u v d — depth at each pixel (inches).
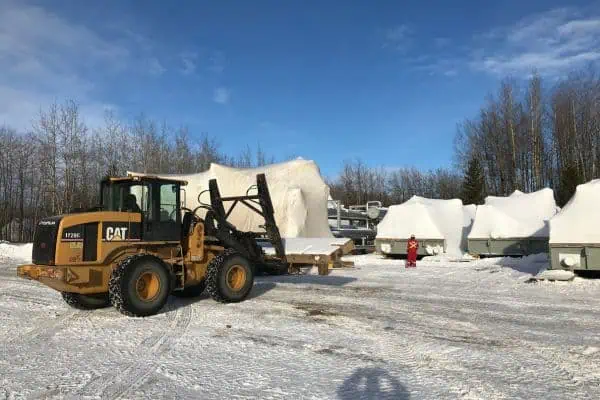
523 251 837.8
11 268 783.7
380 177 3390.7
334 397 199.9
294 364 244.5
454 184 2952.8
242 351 268.4
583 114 1817.2
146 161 1705.2
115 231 370.0
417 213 935.0
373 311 382.3
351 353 264.1
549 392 204.8
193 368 238.2
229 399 197.9
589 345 278.8
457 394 202.8
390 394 202.8
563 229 589.3
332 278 612.7
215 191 488.7
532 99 1895.9
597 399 197.2
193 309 393.4
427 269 729.6
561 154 1873.8
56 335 308.2
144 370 235.3
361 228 1176.8
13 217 1950.1
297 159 867.4
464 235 1013.2
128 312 352.5
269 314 370.9
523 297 453.4
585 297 452.8
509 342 286.4
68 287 348.8
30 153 1903.3
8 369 237.9
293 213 784.9
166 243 398.0
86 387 211.6
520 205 892.6
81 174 1598.2
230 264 419.2
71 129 1577.3
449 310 386.9
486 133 2143.2
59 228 346.3
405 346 277.9
